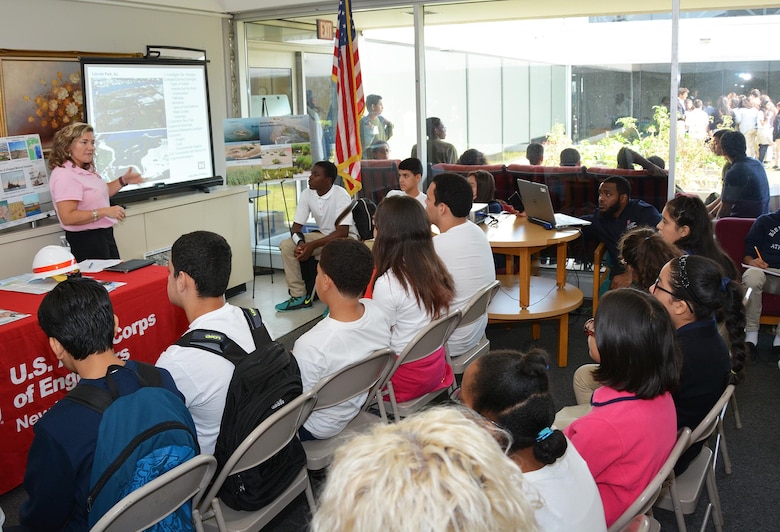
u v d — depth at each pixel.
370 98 5.70
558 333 4.58
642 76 4.82
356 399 2.38
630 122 4.93
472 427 0.77
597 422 1.71
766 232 4.10
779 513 2.60
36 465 1.61
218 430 2.05
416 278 2.63
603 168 5.07
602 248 4.53
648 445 1.70
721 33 4.58
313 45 5.90
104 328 1.79
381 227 2.67
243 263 5.64
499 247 3.87
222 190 5.43
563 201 5.25
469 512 0.68
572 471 1.33
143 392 1.67
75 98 4.67
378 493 0.69
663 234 3.16
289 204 6.32
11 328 2.62
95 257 4.03
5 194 3.86
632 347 1.71
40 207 4.11
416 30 5.38
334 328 2.25
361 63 5.68
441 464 0.71
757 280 3.97
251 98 6.26
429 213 3.19
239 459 1.83
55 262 3.21
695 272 2.10
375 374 2.36
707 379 2.09
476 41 5.23
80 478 1.61
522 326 4.74
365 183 5.88
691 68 4.71
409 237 2.65
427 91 5.51
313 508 2.14
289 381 1.97
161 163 5.14
